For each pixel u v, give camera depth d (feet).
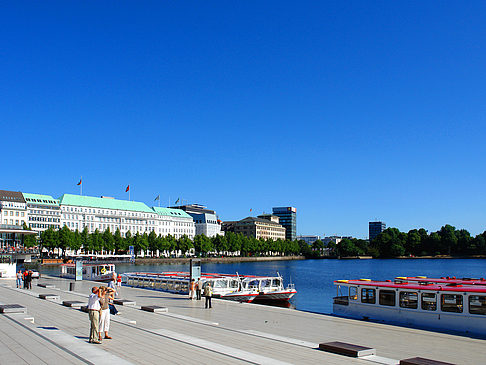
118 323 94.89
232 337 87.40
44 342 68.69
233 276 224.74
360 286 135.64
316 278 404.16
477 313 110.63
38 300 144.77
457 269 577.84
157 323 102.17
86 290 193.67
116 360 58.13
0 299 147.95
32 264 439.22
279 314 127.85
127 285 230.68
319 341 93.81
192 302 154.61
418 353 85.25
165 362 61.16
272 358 70.08
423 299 120.78
